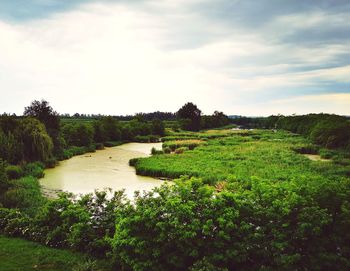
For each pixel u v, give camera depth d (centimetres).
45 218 1493
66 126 6981
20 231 1565
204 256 1095
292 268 1057
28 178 3366
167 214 1159
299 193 1168
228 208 1133
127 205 1338
